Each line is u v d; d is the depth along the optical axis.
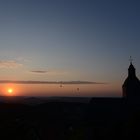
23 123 29.12
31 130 28.70
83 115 101.75
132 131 44.44
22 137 25.53
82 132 64.56
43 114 74.62
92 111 104.31
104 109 104.38
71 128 69.81
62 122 76.00
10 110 68.44
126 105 103.62
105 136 58.06
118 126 50.22
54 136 58.12
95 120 96.81
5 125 26.55
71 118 90.94
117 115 100.50
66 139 59.97
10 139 24.61
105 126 79.12
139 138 43.31
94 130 66.69
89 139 63.09
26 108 76.31
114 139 49.03
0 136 24.44
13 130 25.48
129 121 47.69
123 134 47.19
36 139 29.09
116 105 104.88
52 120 71.56
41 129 50.31
